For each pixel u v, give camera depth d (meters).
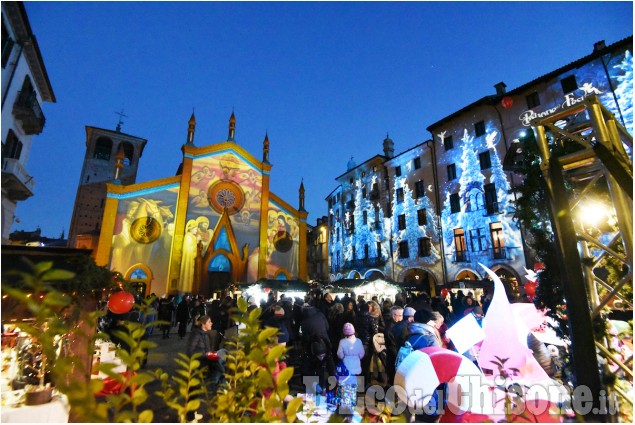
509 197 22.47
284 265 28.81
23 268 3.65
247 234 27.47
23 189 17.39
